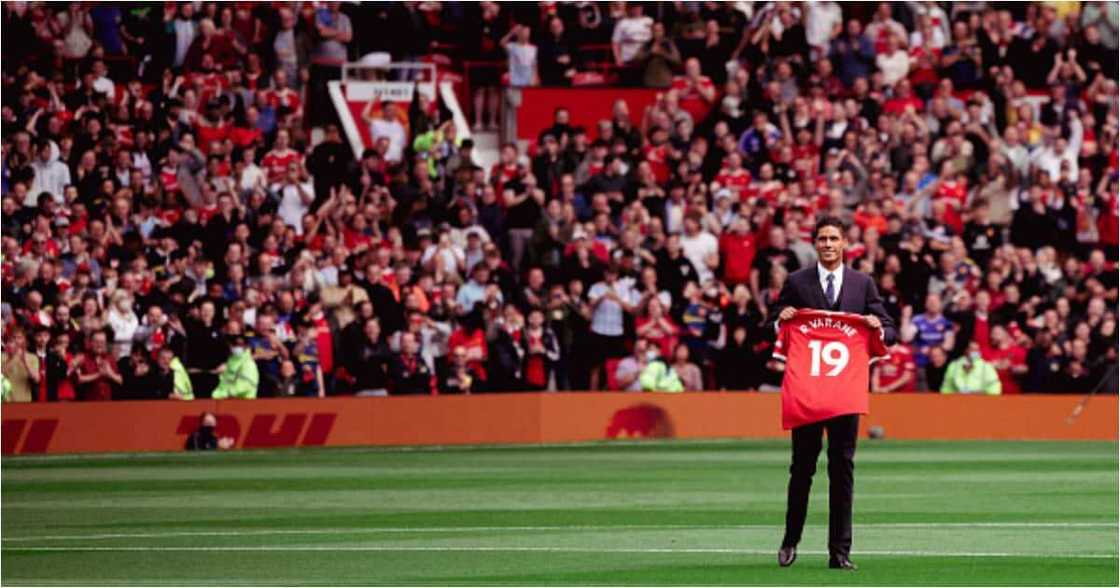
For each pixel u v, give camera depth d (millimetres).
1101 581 29109
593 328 72875
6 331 64625
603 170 80625
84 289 68875
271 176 78188
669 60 87875
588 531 37594
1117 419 71688
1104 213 82875
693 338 73562
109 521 40219
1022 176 83688
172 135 78562
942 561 31703
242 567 31188
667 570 30547
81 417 63781
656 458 61031
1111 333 73500
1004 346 74438
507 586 28484
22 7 78938
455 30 88062
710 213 79312
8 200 72562
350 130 84062
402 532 37500
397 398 68125
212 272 73062
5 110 76250
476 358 70875
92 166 75625
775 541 35438
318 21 84625
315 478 52781
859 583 28766
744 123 84500
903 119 83938
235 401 66188
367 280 71500
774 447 66625
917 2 89188
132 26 81375
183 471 55438
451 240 77062
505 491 48156
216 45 81250
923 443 69375
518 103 87312
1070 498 45812
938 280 76125
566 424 70188
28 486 49938
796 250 76562
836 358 29109
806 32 87875
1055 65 88875
